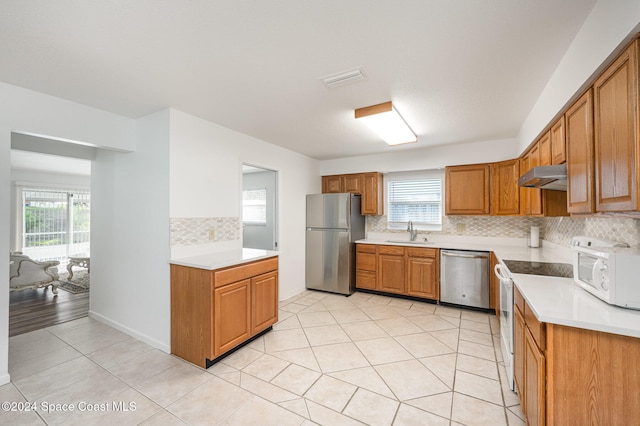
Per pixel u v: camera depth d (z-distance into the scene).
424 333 3.02
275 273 3.11
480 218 4.23
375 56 1.77
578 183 1.62
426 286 4.01
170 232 2.61
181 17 1.41
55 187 6.54
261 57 1.79
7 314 2.16
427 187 4.68
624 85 1.16
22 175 6.07
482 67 1.90
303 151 4.49
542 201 2.74
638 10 1.00
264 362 2.45
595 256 1.51
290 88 2.23
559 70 1.84
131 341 2.84
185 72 1.98
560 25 1.47
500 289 2.66
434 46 1.66
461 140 3.80
